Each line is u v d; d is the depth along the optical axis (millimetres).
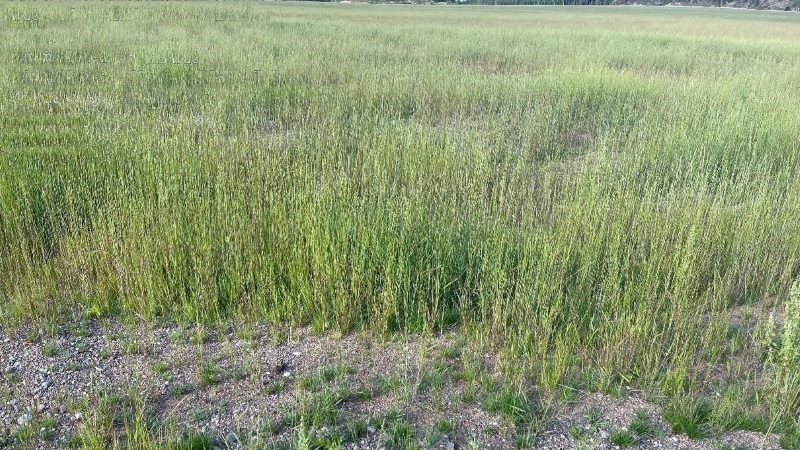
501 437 3756
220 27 21344
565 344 4527
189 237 5426
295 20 27000
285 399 4004
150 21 21641
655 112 10695
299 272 5156
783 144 8906
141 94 10969
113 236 5340
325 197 5973
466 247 5660
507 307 4680
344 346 4625
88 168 6848
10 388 4012
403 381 4160
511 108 11016
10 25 18594
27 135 8289
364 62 15242
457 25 30203
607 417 3955
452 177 7309
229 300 4988
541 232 5875
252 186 6480
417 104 11016
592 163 8461
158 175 6465
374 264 5215
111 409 3867
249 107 10242
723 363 4566
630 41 22984
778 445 3766
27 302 4781
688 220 6086
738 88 12438
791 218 6375
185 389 4059
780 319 5152
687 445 3750
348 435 3715
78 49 15000
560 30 28203
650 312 4797
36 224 5996
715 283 5223
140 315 4875
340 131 9195
